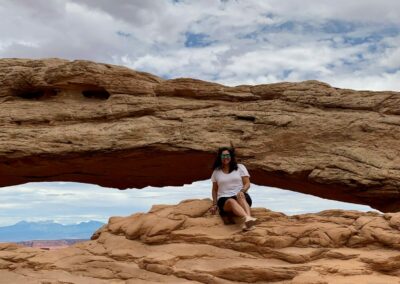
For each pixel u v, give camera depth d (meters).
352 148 19.56
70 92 22.11
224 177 11.16
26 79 22.08
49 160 20.88
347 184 19.05
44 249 11.79
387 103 20.25
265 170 19.94
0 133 20.89
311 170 19.52
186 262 10.02
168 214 11.40
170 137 20.52
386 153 19.33
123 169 22.05
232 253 10.11
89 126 21.17
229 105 21.39
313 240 10.05
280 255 9.71
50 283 9.81
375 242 9.93
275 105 20.92
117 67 21.78
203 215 11.66
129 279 9.85
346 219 10.94
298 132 20.11
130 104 21.30
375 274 8.96
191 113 21.11
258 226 10.59
